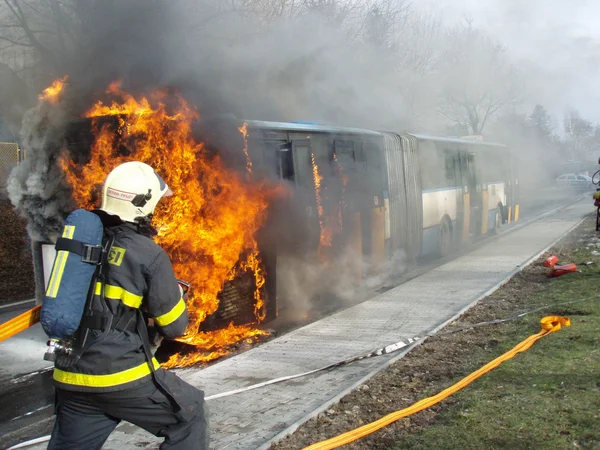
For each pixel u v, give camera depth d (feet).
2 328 9.82
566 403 13.83
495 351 18.93
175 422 9.25
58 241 8.86
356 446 12.60
